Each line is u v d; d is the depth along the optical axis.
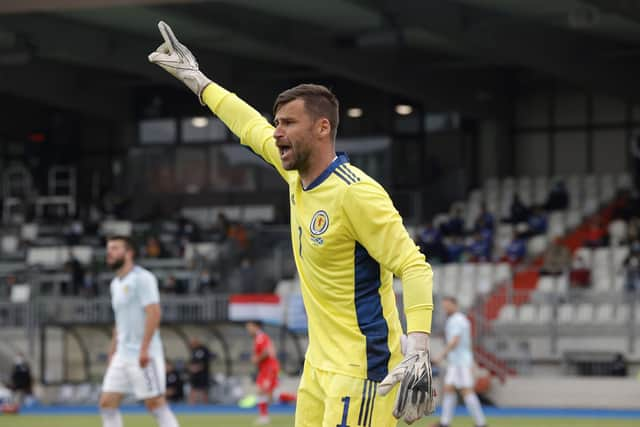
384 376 15.21
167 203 109.69
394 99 104.75
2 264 93.00
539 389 72.38
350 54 85.25
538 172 103.88
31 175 111.81
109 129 113.50
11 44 79.56
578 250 87.06
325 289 15.27
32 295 85.38
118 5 64.69
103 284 88.94
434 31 74.25
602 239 87.88
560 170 103.31
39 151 112.69
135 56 84.62
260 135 16.73
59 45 80.12
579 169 102.88
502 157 102.69
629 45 87.12
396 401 14.16
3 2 66.50
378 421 15.20
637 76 89.94
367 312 15.20
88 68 100.94
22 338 81.88
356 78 87.75
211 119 109.12
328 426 15.24
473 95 98.69
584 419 60.25
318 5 74.50
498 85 102.12
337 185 14.90
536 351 77.19
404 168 104.44
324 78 104.25
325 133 15.12
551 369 76.88
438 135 103.88
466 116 101.38
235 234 89.81
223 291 86.25
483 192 100.94
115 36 83.38
